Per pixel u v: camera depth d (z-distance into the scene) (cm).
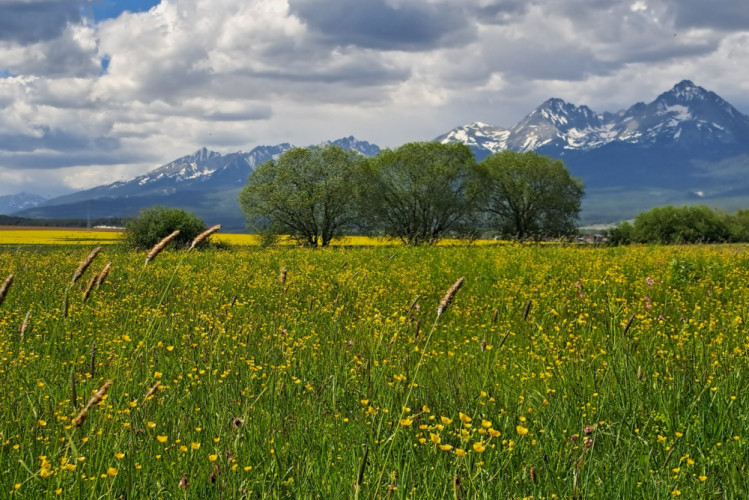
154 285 1608
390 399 574
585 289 1452
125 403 585
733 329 920
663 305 1212
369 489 407
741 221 9356
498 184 8975
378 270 1978
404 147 8275
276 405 609
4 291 397
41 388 646
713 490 434
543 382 693
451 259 2203
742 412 559
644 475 457
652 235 8938
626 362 651
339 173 7269
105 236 10044
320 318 1143
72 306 1164
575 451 488
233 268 2128
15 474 438
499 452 480
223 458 463
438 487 421
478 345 918
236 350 826
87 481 423
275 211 7112
